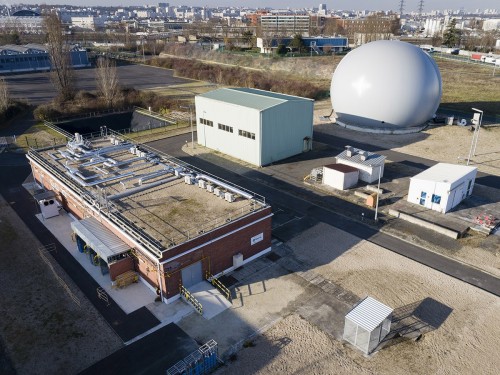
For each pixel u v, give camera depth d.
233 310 21.14
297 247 26.69
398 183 35.56
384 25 148.62
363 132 49.94
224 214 24.31
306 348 18.75
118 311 21.12
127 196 26.77
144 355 18.41
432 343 18.95
